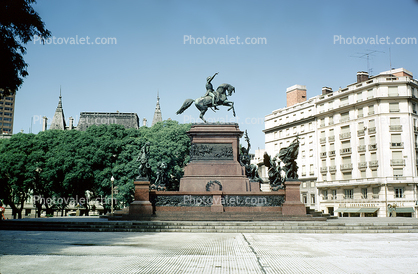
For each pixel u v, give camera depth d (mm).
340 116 76500
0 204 32469
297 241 20125
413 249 16812
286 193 32125
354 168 72500
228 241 20062
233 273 11484
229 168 34906
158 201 32750
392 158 67312
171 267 12359
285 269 12141
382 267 12500
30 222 28250
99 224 27422
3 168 56844
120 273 11359
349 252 15891
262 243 19156
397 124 67938
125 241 19844
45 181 57781
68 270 11688
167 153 62938
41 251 15648
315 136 82125
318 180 80500
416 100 69625
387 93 68750
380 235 23781
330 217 35750
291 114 90062
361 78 74875
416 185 66250
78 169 55094
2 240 19750
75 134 61156
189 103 37594
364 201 69625
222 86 37688
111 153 58531
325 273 11547
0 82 23609
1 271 11484
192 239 21062
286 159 32938
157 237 22219
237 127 36188
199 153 35438
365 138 70938
